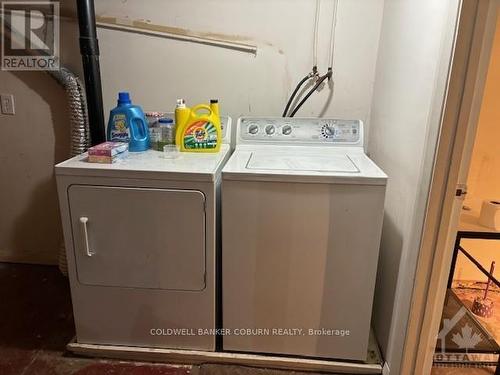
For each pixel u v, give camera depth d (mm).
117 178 1483
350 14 1931
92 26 1861
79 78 2104
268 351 1691
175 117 1769
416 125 1387
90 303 1668
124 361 1721
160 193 1484
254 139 1863
